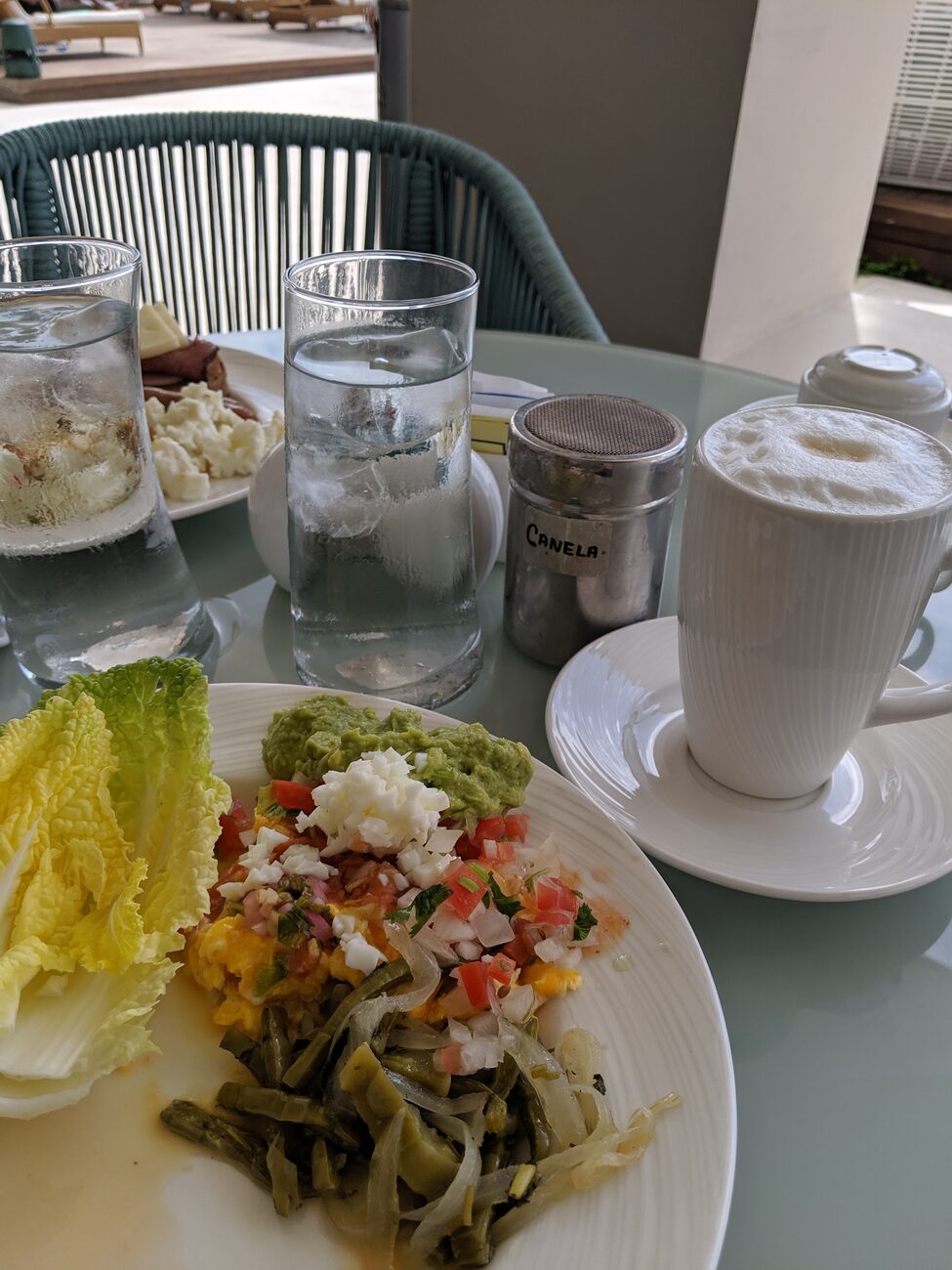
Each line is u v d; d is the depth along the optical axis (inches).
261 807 18.9
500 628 26.3
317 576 21.5
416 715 20.1
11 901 15.4
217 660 24.3
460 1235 13.3
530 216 47.9
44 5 211.3
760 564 17.1
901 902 19.1
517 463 23.1
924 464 17.8
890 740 21.9
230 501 28.1
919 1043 16.4
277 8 246.2
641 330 78.0
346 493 20.3
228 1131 14.6
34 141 48.0
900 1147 14.9
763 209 74.6
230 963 16.2
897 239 103.3
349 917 16.4
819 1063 16.0
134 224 53.5
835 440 18.5
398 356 20.5
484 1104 15.0
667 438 23.1
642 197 72.4
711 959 17.8
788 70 68.6
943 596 28.6
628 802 19.9
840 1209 14.1
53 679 21.6
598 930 16.8
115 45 214.5
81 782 16.4
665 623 25.1
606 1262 12.6
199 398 31.7
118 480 20.7
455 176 51.4
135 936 15.0
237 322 57.0
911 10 84.4
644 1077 14.7
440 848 17.3
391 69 75.2
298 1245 13.6
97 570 20.9
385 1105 14.3
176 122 51.6
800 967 17.7
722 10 62.6
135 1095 15.2
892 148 100.9
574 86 70.9
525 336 41.6
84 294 19.2
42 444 19.6
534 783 19.3
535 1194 13.8
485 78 74.8
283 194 53.7
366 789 17.1
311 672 22.7
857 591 16.8
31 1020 14.6
